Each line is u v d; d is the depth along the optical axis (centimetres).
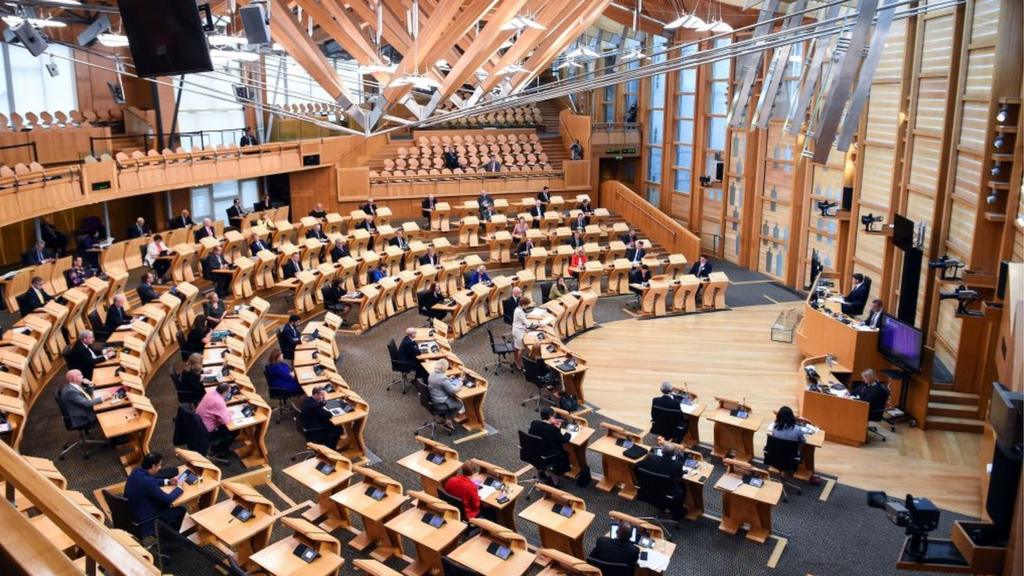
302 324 2109
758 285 2659
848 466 1412
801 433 1286
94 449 1306
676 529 1200
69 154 2245
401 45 1490
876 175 2117
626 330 2184
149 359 1673
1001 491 877
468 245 2833
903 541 1180
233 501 1016
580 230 2836
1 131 2041
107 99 2662
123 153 2136
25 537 164
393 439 1466
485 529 977
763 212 2778
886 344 1627
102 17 2138
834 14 1650
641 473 1169
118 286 1905
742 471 1189
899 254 1956
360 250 2605
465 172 3164
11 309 1761
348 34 1407
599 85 1262
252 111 3222
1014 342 959
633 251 2614
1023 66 1438
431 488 1203
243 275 2130
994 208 1483
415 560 1075
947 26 1731
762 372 1859
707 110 3022
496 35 1300
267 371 1503
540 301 2406
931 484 1354
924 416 1560
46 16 2147
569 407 1527
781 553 1144
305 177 3009
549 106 3978
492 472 1150
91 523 180
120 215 2684
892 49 2008
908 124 1897
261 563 905
